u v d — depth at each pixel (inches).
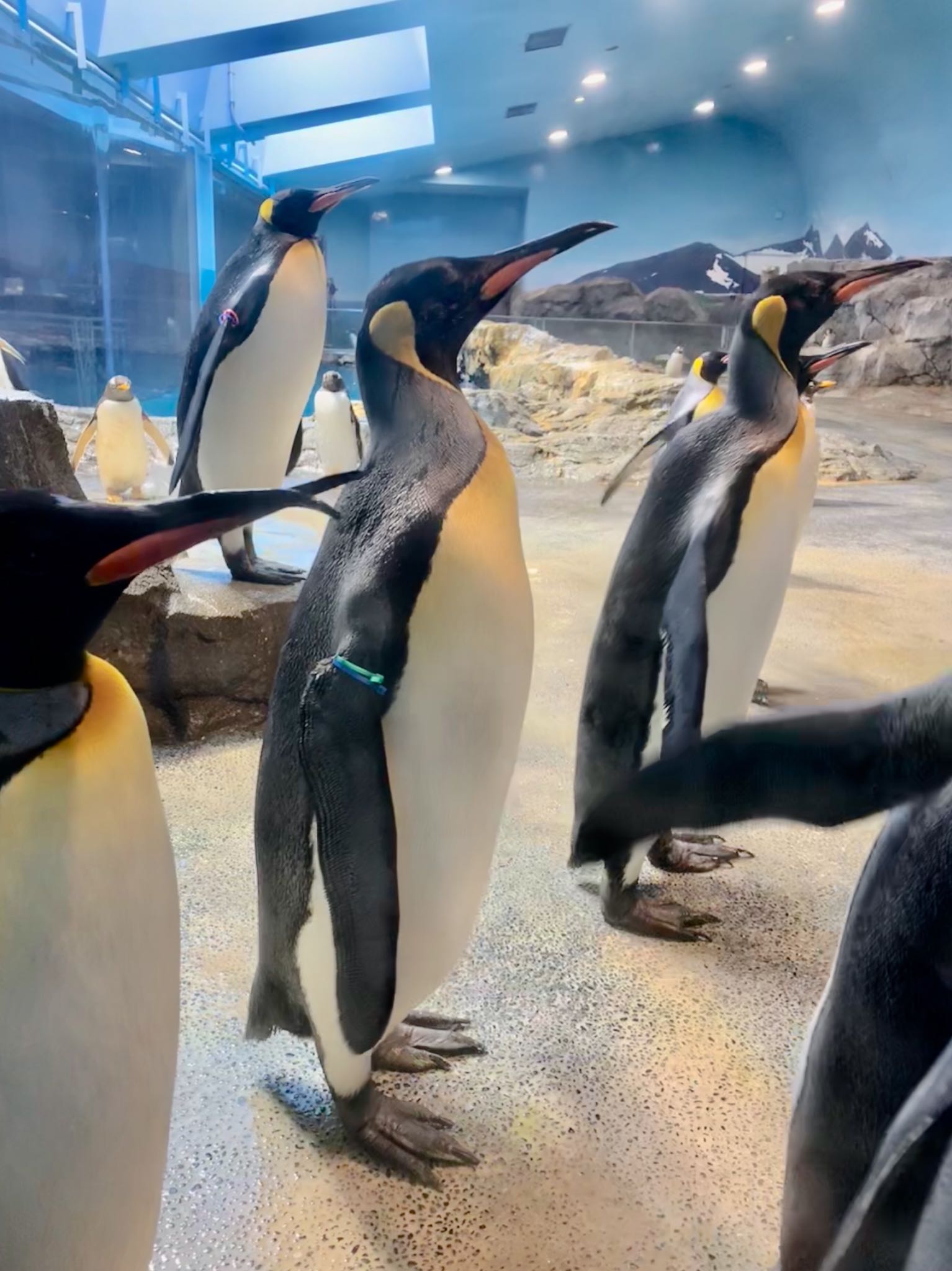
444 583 65.8
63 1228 45.4
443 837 72.1
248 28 335.0
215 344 158.4
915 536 290.8
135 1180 49.4
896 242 661.9
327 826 64.3
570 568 239.6
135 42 340.8
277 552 219.6
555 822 127.4
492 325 582.6
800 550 268.7
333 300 215.9
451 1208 70.8
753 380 102.3
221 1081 83.0
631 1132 77.9
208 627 155.4
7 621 41.7
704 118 644.7
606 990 95.4
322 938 69.4
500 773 74.5
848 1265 31.9
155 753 153.3
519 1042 88.2
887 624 186.7
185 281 414.9
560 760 143.8
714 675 103.2
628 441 431.2
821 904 109.1
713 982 96.4
